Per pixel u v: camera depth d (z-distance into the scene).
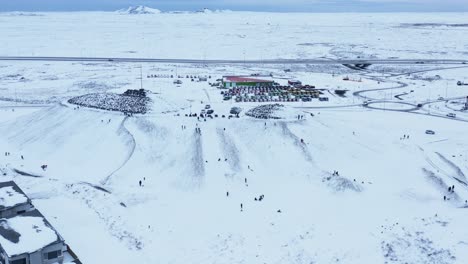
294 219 67.12
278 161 87.56
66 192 75.25
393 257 56.31
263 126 97.94
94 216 67.19
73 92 158.38
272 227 64.75
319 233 62.78
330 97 152.88
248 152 90.94
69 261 54.03
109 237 61.50
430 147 99.44
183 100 123.38
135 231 63.38
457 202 73.69
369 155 92.12
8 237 53.31
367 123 116.44
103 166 87.00
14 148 99.81
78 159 90.69
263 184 80.12
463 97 157.38
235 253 58.06
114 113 105.50
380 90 169.12
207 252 58.47
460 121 124.50
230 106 119.38
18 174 83.94
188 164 84.88
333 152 91.44
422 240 59.66
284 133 95.62
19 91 160.88
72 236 61.03
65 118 107.31
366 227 64.38
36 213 60.50
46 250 52.00
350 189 77.38
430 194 76.31
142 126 99.12
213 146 90.69
